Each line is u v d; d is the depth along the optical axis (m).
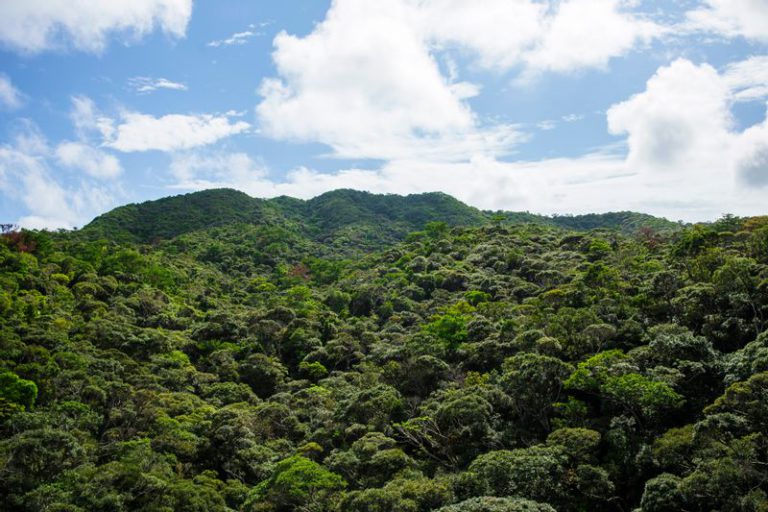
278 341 69.44
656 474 28.05
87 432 39.69
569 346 41.31
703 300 41.91
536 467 27.31
